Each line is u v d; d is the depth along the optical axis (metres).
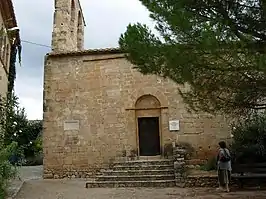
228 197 9.56
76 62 16.47
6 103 12.98
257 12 6.95
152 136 15.77
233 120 14.75
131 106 15.65
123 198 9.82
